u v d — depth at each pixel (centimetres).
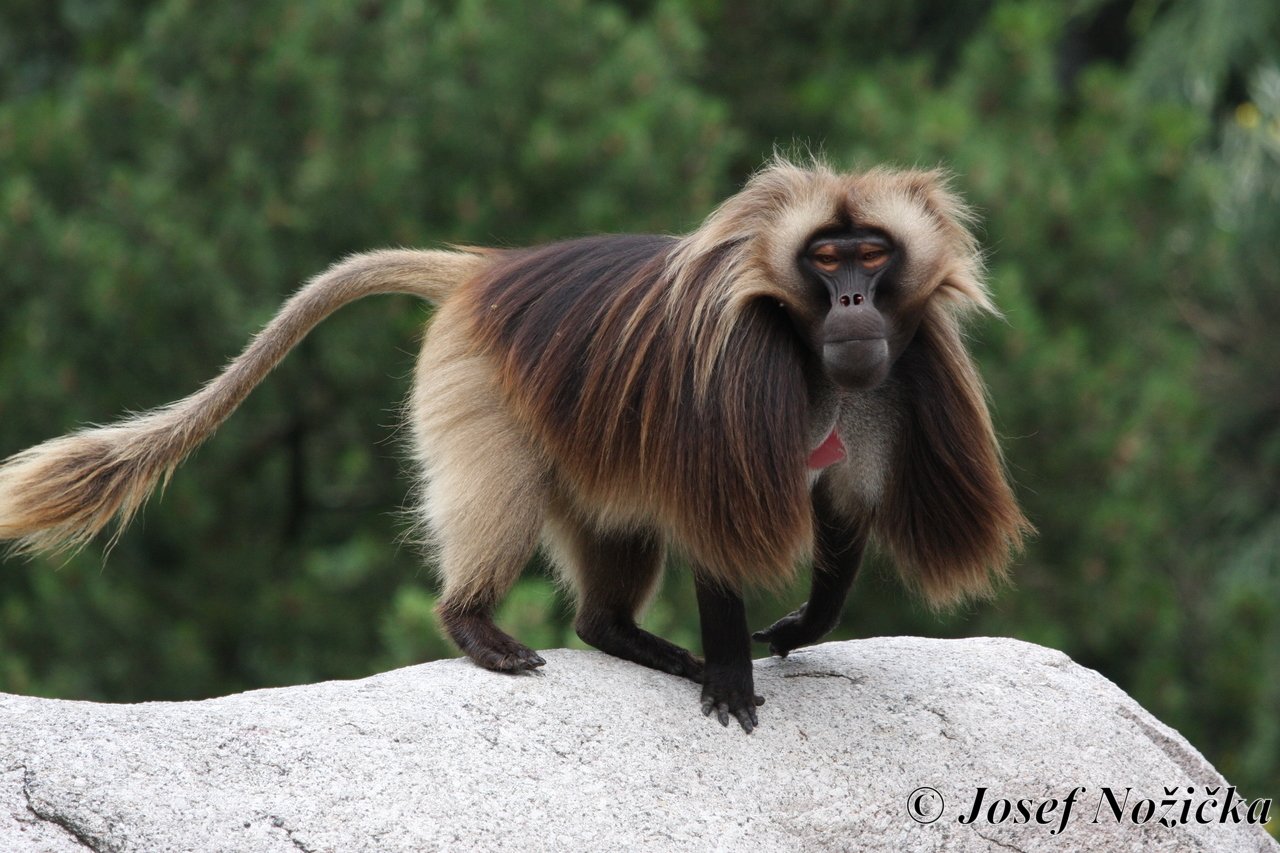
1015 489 2559
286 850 1023
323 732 1102
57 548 1280
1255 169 3766
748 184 1170
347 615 2642
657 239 1252
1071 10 4156
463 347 1293
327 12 2636
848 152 2708
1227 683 2680
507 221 2594
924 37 4088
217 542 2756
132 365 2550
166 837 1013
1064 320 2738
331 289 1375
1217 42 3806
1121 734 1277
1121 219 2781
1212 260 2911
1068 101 3153
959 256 1168
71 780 1029
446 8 2956
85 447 1275
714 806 1130
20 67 3353
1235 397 3681
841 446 1188
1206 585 3002
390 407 2669
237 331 2502
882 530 1220
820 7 3225
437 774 1091
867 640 1392
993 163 2647
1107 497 2617
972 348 2544
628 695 1203
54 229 2447
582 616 1345
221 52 2680
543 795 1098
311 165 2508
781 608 2370
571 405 1211
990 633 2538
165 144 2641
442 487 1273
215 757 1067
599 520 1234
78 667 2528
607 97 2641
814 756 1183
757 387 1115
